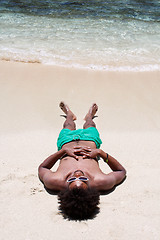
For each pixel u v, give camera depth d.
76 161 3.89
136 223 3.16
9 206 3.39
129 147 4.71
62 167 3.86
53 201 3.55
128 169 4.19
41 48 7.83
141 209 3.41
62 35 8.62
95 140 4.43
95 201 3.35
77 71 6.94
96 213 3.35
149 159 4.42
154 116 5.57
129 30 9.10
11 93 6.07
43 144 4.74
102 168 4.24
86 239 2.94
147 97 6.14
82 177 3.42
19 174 3.97
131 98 6.09
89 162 3.91
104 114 5.58
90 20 9.80
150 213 3.34
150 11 10.81
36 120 5.36
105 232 3.03
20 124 5.22
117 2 11.74
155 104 5.93
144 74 6.95
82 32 8.87
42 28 9.05
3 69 6.88
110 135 5.02
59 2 11.61
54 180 3.67
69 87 6.37
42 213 3.32
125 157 4.46
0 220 3.17
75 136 4.40
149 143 4.82
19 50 7.66
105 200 3.59
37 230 3.05
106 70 7.04
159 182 3.91
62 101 5.91
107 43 8.27
